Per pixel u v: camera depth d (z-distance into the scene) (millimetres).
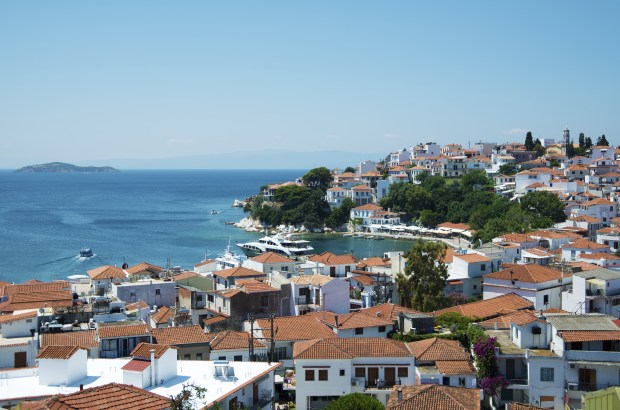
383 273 128250
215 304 95438
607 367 65438
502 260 132000
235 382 56031
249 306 93000
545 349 69375
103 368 57812
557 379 66312
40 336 65750
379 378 67875
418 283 108500
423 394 56219
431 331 85500
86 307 80438
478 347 68250
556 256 143750
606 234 173250
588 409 58688
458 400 55438
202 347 72250
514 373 68375
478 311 95188
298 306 96938
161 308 93188
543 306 101625
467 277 121875
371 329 82938
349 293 108688
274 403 63469
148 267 113688
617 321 71562
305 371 67438
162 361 55688
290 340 77875
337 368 67500
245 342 74812
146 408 44594
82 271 184500
